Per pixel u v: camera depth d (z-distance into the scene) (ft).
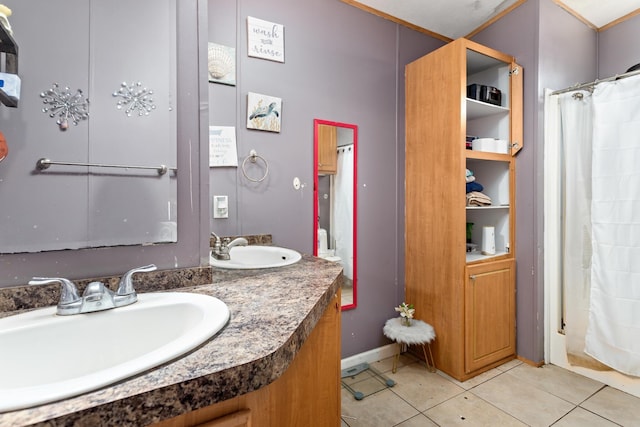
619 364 5.71
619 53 7.59
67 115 2.68
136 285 2.89
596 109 5.97
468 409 5.34
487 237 7.21
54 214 2.64
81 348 2.26
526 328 6.89
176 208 3.09
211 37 5.24
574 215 6.46
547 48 6.73
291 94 6.00
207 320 2.11
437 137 6.67
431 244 6.85
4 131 2.48
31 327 2.10
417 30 7.61
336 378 3.35
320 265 4.11
